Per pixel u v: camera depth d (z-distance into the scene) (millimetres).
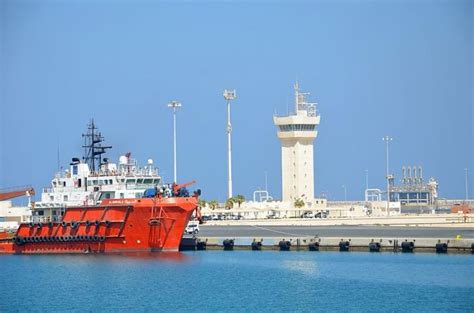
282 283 189125
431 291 177750
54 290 184625
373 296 174375
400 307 165000
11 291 184125
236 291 180500
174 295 177750
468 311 161250
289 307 166250
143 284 188375
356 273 198875
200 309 165375
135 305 169375
